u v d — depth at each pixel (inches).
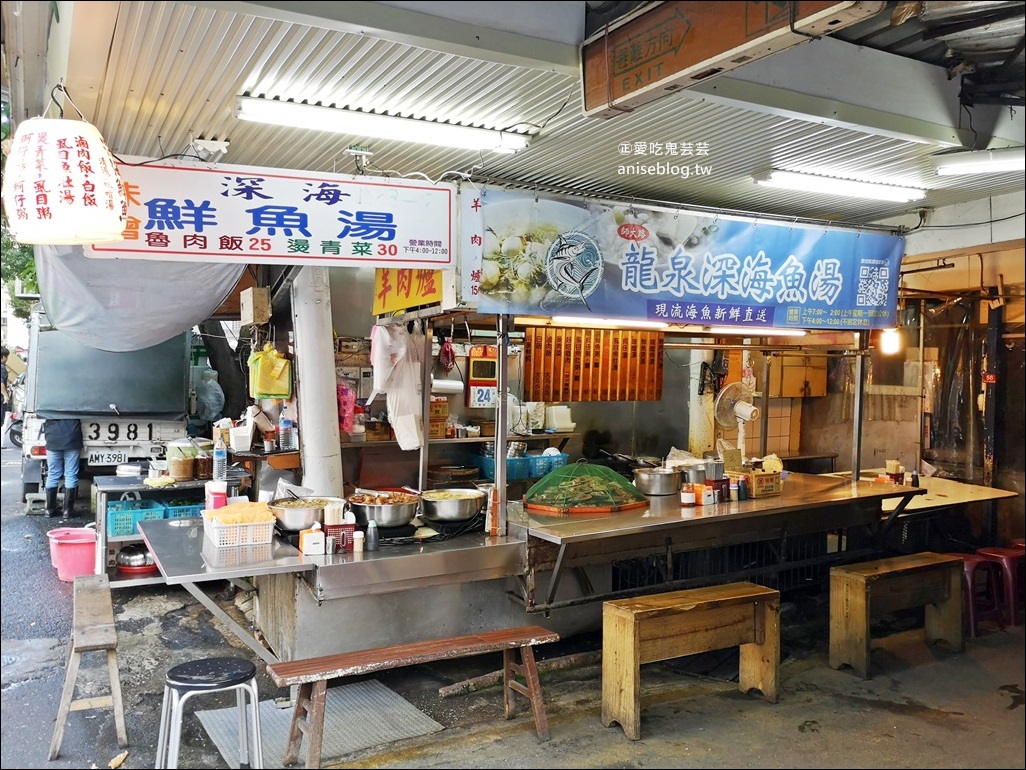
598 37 152.1
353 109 173.5
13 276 497.7
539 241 209.8
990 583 273.6
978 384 309.6
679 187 239.8
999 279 297.1
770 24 123.3
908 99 190.1
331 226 182.5
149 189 166.1
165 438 404.8
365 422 288.5
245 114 163.9
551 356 272.1
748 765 165.6
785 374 350.9
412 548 200.8
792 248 251.9
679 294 233.3
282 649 205.6
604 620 183.9
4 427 608.4
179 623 250.8
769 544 290.8
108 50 139.6
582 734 179.0
